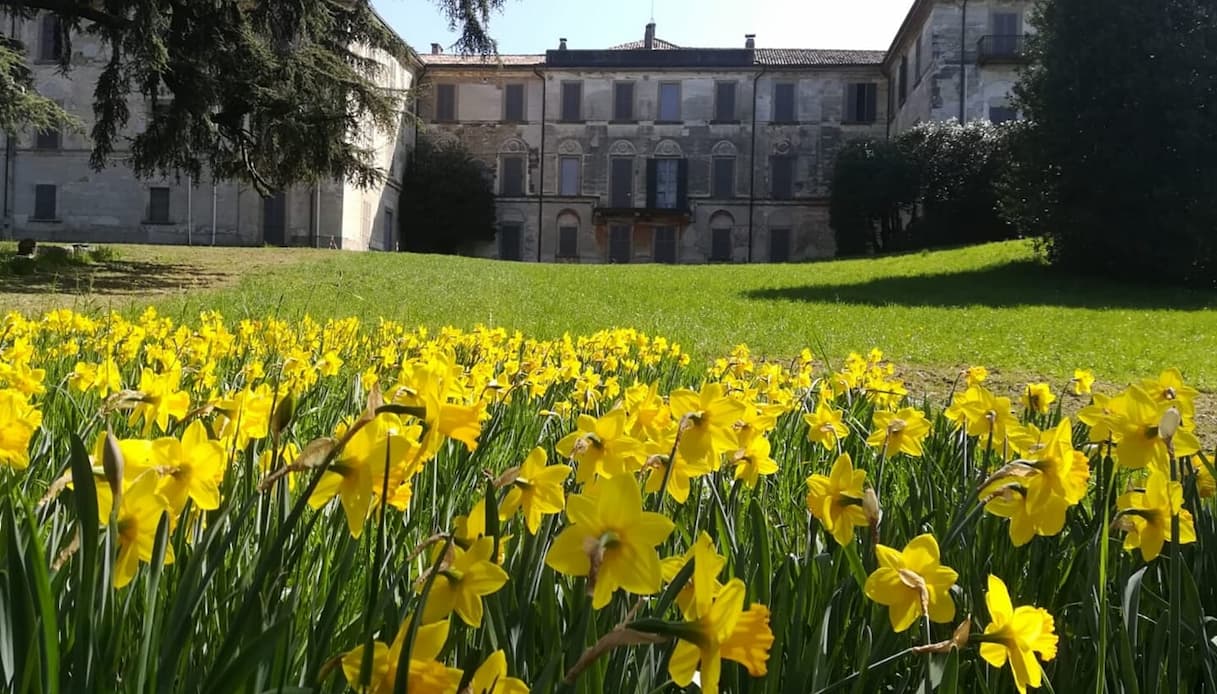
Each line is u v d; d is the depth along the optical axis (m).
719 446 1.34
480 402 2.20
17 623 0.98
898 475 2.69
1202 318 16.92
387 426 1.12
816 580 1.58
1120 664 1.51
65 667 1.08
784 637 1.41
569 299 18.41
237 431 1.45
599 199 47.12
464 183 45.88
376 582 1.03
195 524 1.46
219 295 14.76
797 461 2.85
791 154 46.66
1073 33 24.38
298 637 1.43
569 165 47.28
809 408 3.50
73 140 38.47
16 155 38.53
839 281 24.50
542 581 1.34
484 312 14.16
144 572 1.32
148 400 1.44
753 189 46.69
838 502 1.39
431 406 1.14
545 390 3.35
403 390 1.22
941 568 1.10
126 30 18.41
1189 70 23.12
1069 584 1.79
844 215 40.91
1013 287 23.09
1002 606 1.06
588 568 0.87
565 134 47.16
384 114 21.73
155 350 3.96
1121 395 1.50
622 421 1.32
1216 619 1.63
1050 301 20.20
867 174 39.91
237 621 1.00
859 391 3.64
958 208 37.66
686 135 46.94
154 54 17.61
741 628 0.81
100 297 14.39
